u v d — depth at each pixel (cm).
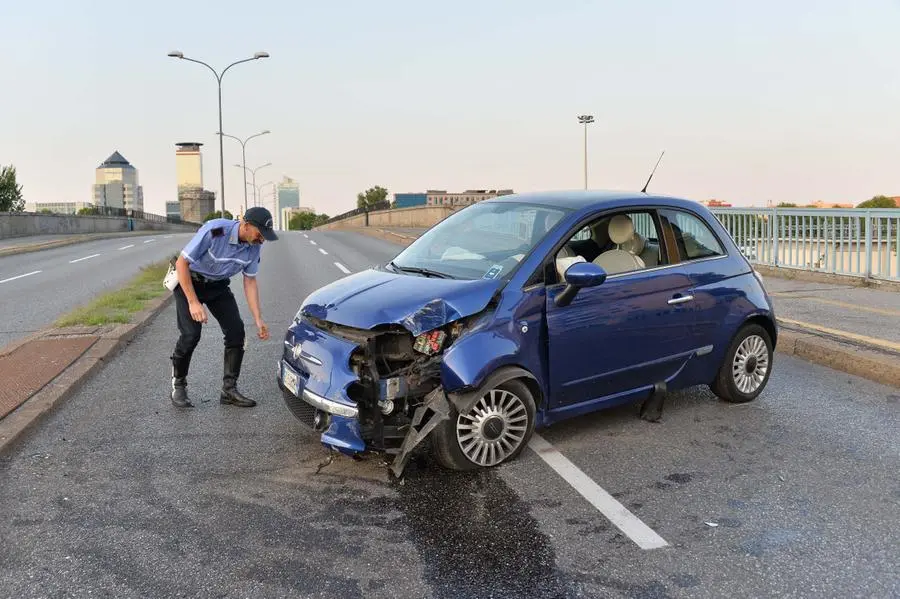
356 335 416
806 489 402
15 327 941
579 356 454
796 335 730
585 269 427
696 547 337
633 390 495
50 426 516
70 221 4209
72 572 314
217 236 528
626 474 424
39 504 385
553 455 455
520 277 438
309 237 3494
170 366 702
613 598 294
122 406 566
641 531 353
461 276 457
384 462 445
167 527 358
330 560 325
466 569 317
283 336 856
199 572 314
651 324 486
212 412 550
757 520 365
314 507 381
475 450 425
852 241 1142
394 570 316
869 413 536
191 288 530
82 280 1562
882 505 381
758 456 452
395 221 5078
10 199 4578
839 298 983
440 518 368
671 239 514
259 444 479
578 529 355
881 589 301
